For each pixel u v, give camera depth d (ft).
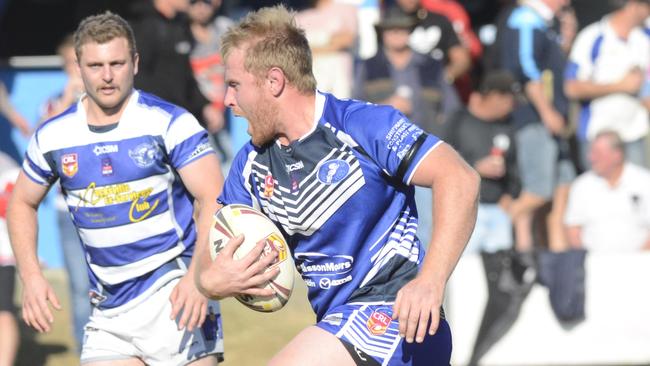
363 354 45.75
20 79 113.39
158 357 58.13
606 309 91.15
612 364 91.15
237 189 48.98
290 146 46.37
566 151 112.78
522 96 109.29
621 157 102.06
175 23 99.60
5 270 83.56
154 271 57.93
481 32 122.11
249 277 45.93
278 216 47.52
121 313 58.49
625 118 111.86
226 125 112.37
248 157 48.06
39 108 113.50
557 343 90.89
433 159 43.73
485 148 100.58
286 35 45.85
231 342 94.43
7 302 83.30
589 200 103.14
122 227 57.11
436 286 41.83
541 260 91.09
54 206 113.29
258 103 45.91
